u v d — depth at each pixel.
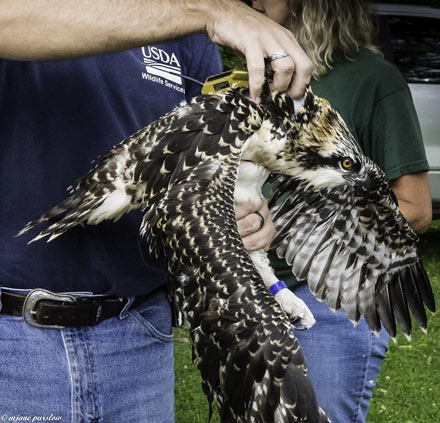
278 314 1.66
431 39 7.68
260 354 1.64
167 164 1.89
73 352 2.04
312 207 2.59
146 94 2.17
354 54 2.89
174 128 1.94
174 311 2.35
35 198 2.01
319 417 1.62
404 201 2.96
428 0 9.63
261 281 1.71
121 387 2.14
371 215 2.56
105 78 2.09
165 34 1.74
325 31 2.80
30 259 2.01
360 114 2.88
